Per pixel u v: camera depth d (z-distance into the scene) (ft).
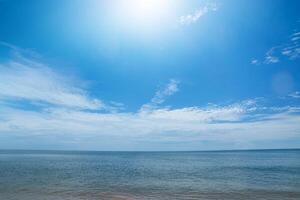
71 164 226.99
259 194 80.64
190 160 339.57
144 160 335.26
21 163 228.63
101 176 130.21
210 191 86.22
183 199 72.43
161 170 173.27
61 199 69.62
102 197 73.92
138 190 87.20
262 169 182.91
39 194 76.33
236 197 75.61
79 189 87.25
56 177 120.78
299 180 118.21
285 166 213.25
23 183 98.78
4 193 77.46
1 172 141.08
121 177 126.93
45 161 270.46
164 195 78.28
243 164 247.29
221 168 192.13
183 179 120.47
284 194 80.53
